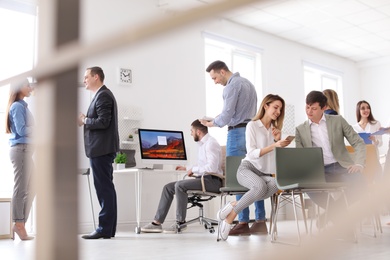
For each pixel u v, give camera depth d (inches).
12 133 160.7
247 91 161.3
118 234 174.4
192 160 247.4
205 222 184.7
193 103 252.2
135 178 218.2
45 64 10.1
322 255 8.2
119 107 221.0
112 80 220.1
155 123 233.9
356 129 215.9
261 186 137.2
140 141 198.8
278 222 247.9
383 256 105.2
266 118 146.3
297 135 148.7
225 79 167.5
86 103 201.2
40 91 10.7
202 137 185.8
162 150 203.0
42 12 10.5
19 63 197.3
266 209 272.8
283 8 262.1
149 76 234.1
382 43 329.4
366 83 372.2
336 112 155.9
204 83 259.0
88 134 148.4
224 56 286.0
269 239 145.5
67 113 10.7
